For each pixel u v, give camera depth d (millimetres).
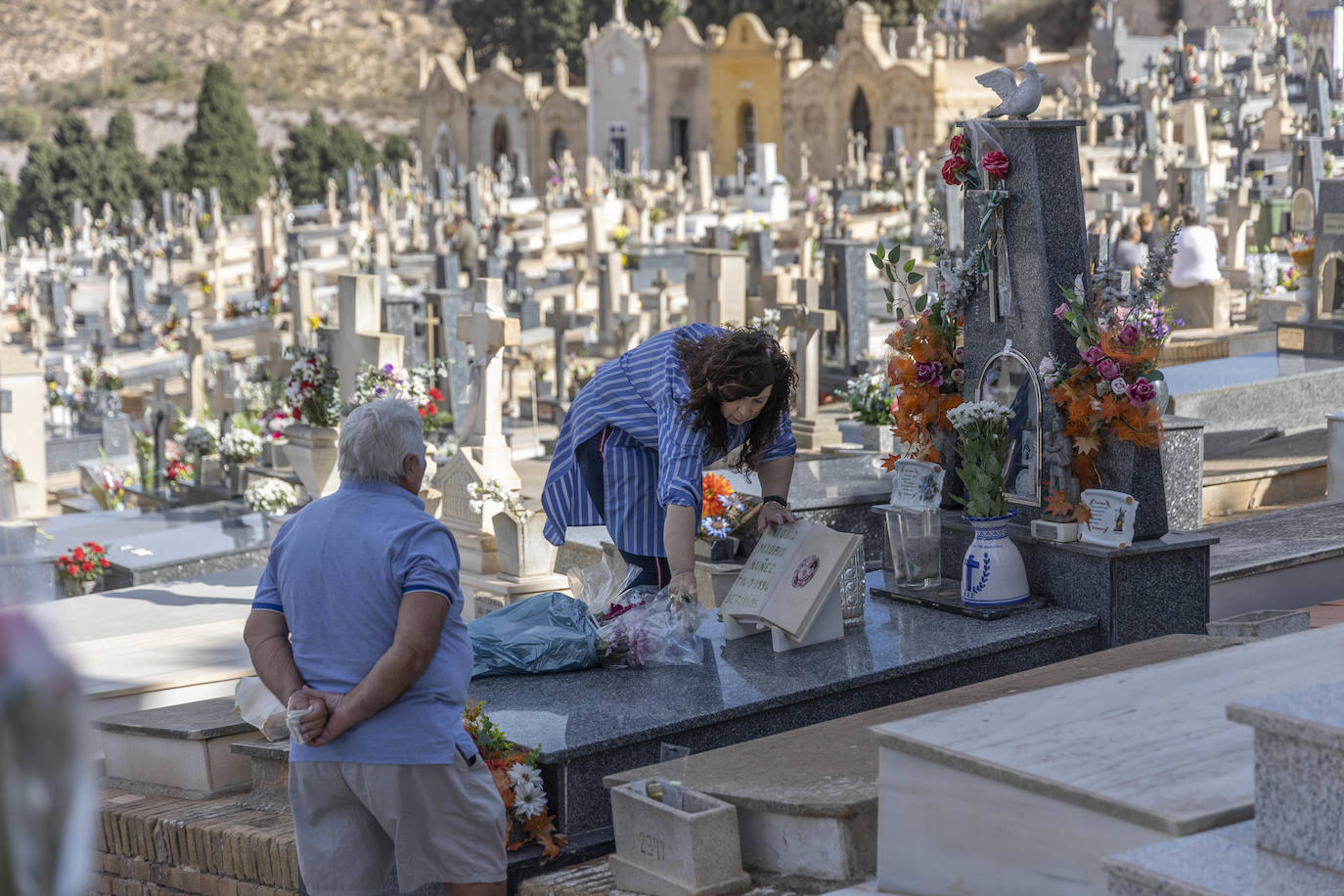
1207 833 2602
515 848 3941
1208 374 11266
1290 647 3604
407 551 3416
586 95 59719
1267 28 48969
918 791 3129
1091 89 45406
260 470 13695
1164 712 3182
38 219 67875
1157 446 5109
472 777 3508
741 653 4828
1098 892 2762
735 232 22719
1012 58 54344
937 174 35156
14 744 927
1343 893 2324
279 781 4691
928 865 3125
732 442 4746
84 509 16672
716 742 4297
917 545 5449
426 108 65000
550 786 4047
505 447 8289
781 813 3547
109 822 4742
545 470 12078
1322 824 2434
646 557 4906
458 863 3463
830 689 4492
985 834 2998
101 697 6207
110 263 35594
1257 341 14383
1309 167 14734
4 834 926
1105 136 41344
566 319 16969
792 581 4852
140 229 47281
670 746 3895
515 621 4824
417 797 3381
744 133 56031
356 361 9773
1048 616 5129
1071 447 5188
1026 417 5262
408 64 106875
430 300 14109
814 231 27938
